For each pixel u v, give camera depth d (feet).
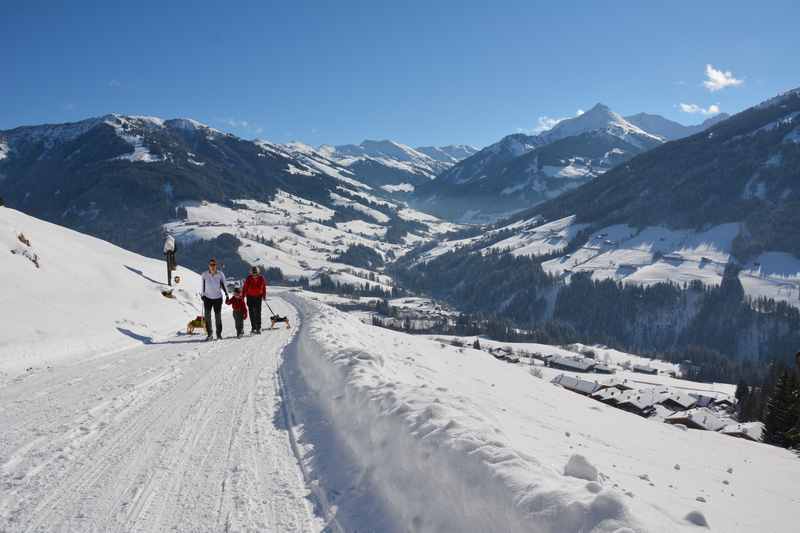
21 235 48.98
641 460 27.12
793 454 49.62
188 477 14.21
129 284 59.62
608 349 543.39
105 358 34.63
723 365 419.33
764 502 21.72
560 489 8.83
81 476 14.17
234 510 12.21
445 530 10.21
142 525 11.36
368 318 523.70
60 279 47.65
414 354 47.42
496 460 10.48
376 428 15.14
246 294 51.06
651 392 185.37
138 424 19.19
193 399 23.24
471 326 516.32
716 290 639.35
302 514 12.10
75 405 21.76
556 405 44.62
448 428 12.53
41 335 35.29
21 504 12.39
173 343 43.50
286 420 20.13
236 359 34.91
